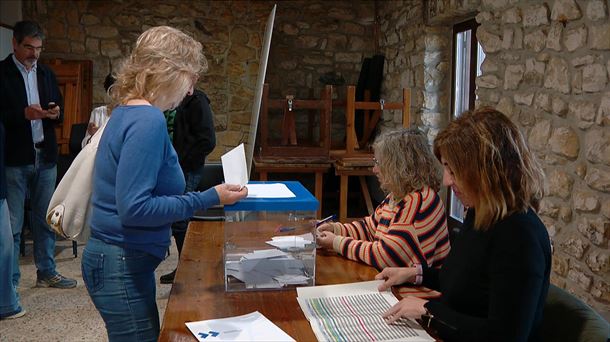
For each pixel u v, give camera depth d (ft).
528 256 4.05
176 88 5.04
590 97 8.87
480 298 4.43
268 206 5.39
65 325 10.15
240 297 5.25
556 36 9.70
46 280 12.06
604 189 8.55
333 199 20.30
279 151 15.83
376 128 19.72
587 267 8.98
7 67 11.22
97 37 19.08
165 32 5.00
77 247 15.29
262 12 19.86
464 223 4.88
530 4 10.46
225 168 5.48
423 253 6.06
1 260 10.09
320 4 20.29
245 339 4.32
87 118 18.72
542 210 10.14
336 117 20.81
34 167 11.60
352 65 20.79
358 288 5.52
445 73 15.88
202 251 6.75
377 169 6.55
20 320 10.33
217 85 19.90
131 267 5.02
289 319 4.76
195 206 5.04
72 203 5.41
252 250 5.59
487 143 4.19
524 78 10.75
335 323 4.66
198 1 19.48
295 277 5.60
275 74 20.44
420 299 4.83
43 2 18.63
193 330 4.45
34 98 11.61
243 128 20.20
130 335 5.16
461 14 14.29
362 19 20.56
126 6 19.15
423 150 6.35
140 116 4.76
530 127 10.58
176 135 11.76
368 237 7.18
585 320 4.17
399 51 17.98
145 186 4.67
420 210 6.14
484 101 12.26
